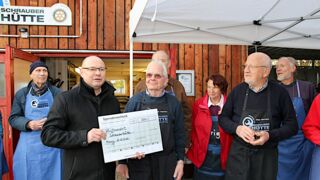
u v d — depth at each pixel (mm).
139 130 2184
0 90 4281
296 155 3346
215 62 5441
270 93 2281
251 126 2246
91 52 5207
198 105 3037
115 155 2109
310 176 2602
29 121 3275
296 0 2781
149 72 2291
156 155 2262
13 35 5012
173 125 2367
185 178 5039
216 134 2889
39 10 5051
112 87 2291
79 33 5172
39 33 5086
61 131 2008
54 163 3328
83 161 2055
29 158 3279
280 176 3373
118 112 2287
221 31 3604
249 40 3775
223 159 2840
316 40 3812
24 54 4430
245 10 3068
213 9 3000
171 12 3023
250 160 2260
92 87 2129
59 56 5188
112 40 5242
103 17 5219
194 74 5383
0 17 4965
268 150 2258
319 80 7867
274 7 2955
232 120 2400
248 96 2324
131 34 3506
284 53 7066
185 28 3531
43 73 3373
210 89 2924
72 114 2086
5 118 4137
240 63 5496
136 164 2262
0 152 3273
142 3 2689
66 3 5129
